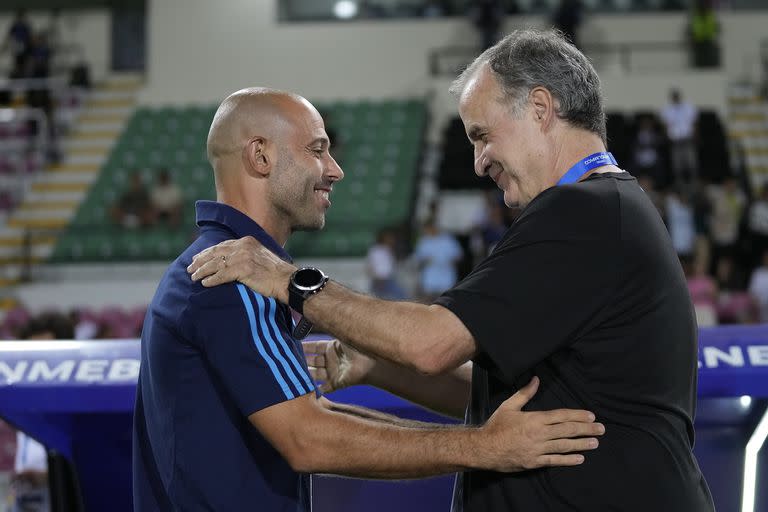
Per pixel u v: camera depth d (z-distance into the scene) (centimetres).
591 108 203
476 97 205
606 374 187
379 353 186
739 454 235
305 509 204
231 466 192
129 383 221
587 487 184
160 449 198
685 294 197
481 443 185
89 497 242
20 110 1309
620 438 185
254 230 206
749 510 235
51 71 1457
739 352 224
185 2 1531
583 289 184
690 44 1437
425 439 187
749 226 1002
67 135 1409
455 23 1486
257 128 208
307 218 213
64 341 230
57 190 1291
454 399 229
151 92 1513
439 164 1272
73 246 1127
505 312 182
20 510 321
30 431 230
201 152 1331
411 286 929
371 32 1501
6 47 1402
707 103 1371
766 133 1350
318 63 1505
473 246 995
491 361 194
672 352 191
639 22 1480
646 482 183
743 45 1464
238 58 1516
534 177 202
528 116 201
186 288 196
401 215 1178
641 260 188
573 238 185
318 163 211
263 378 186
